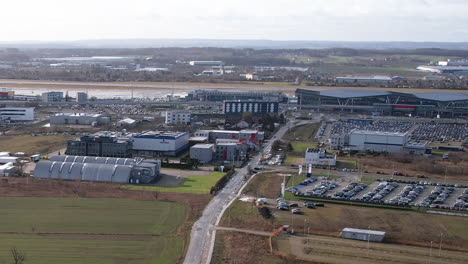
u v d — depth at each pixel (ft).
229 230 311.68
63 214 332.39
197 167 483.92
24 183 403.34
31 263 255.29
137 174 422.41
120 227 311.68
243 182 431.84
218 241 293.23
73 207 347.56
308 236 308.40
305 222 331.16
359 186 425.28
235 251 279.69
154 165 434.30
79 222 318.24
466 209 369.09
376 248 292.61
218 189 405.59
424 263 273.13
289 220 334.24
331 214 350.23
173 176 447.42
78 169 430.20
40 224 312.50
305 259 273.13
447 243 302.04
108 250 275.80
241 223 324.80
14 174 431.02
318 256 278.67
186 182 426.92
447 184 444.14
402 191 416.05
